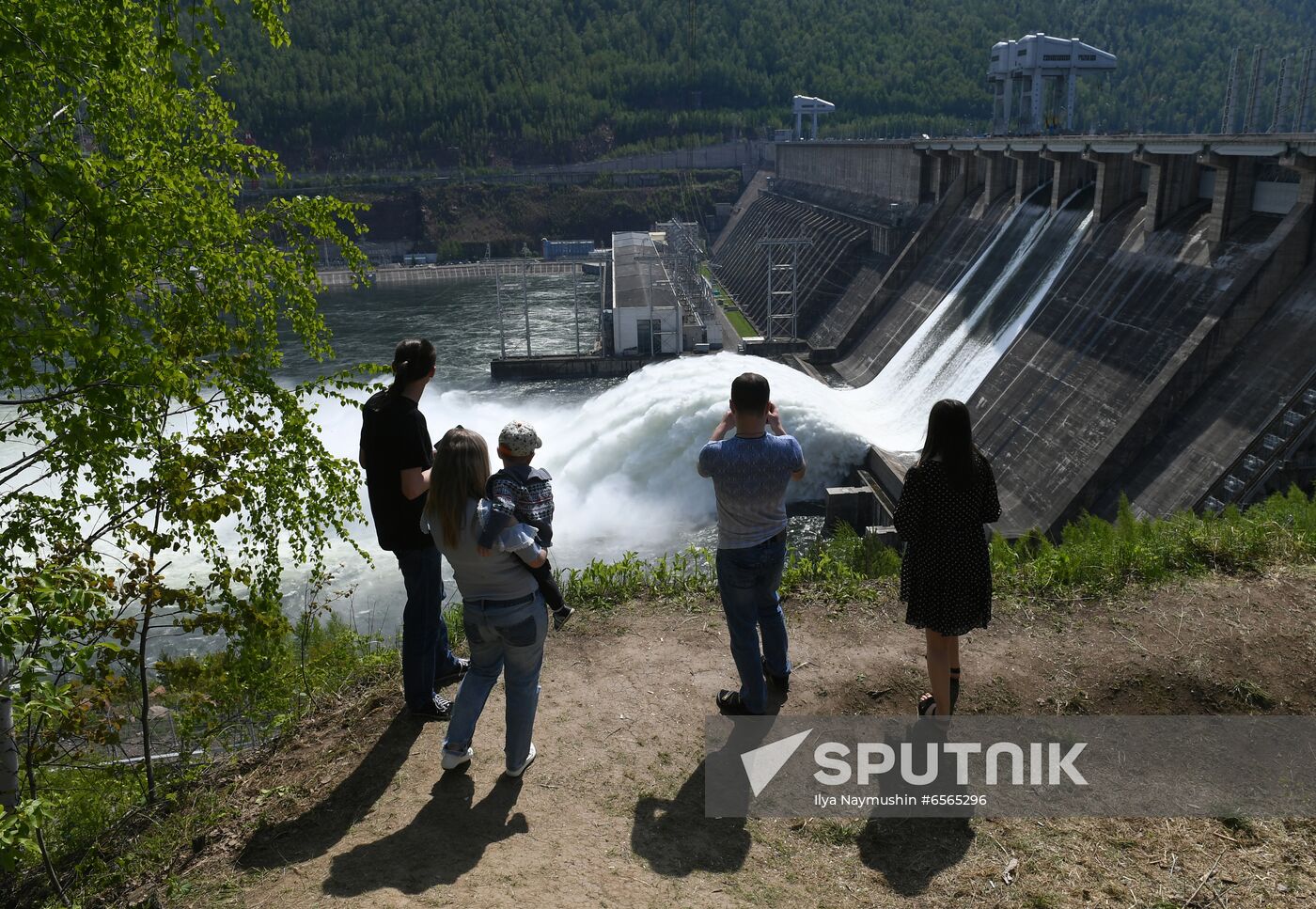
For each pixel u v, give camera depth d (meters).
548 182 195.88
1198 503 33.09
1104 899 6.32
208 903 6.75
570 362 85.19
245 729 10.66
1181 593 10.03
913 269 74.62
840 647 9.55
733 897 6.45
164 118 11.77
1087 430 40.84
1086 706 8.38
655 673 9.27
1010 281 56.81
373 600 35.78
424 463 8.18
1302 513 11.85
